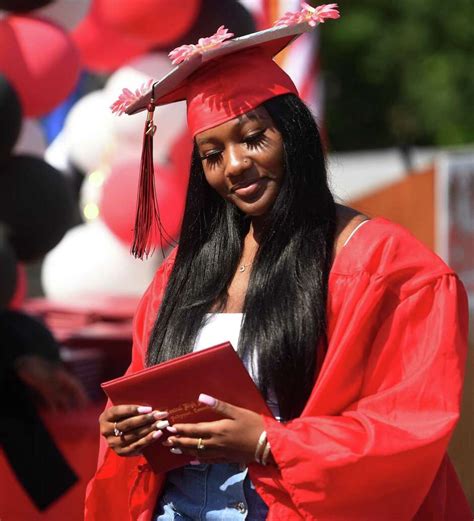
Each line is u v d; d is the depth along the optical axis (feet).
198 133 13.14
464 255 29.04
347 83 98.53
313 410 12.44
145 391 12.59
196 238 13.91
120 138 26.55
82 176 29.58
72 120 28.17
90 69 27.25
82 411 22.49
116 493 14.46
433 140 95.81
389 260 12.66
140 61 25.79
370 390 12.59
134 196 25.21
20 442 20.39
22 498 21.26
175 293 13.79
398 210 29.96
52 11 23.89
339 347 12.44
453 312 12.55
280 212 12.93
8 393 20.72
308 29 13.14
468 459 18.98
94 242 27.61
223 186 13.17
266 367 12.60
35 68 21.68
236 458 12.39
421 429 12.21
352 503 12.26
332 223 13.01
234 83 12.95
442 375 12.35
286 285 12.76
